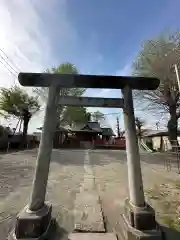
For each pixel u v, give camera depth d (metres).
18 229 2.31
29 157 11.41
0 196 4.17
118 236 2.56
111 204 3.83
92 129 27.64
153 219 2.43
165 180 6.05
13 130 23.08
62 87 3.04
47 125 2.76
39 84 2.96
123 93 3.06
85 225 2.85
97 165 8.97
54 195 4.35
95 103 3.07
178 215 3.33
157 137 26.56
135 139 2.82
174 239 2.47
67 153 15.05
